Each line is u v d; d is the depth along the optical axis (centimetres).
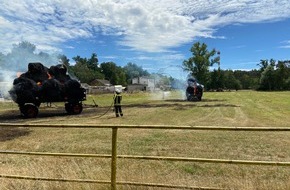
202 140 1186
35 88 2227
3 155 952
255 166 811
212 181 668
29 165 799
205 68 6994
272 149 1028
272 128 460
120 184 538
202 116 2241
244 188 593
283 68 11338
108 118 2111
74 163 812
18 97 2178
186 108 2978
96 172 698
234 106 3206
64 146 1111
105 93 8150
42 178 558
